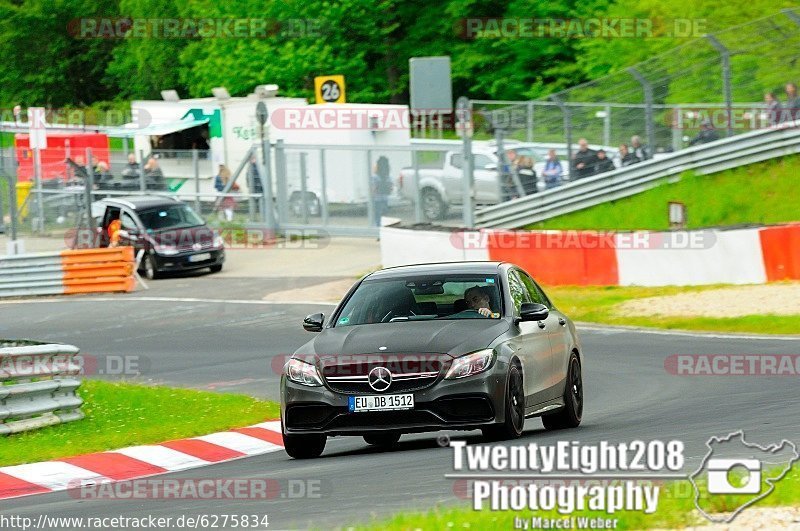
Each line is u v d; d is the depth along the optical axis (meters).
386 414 34.91
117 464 38.84
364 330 37.09
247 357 69.19
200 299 93.44
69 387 47.12
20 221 131.12
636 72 101.19
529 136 106.19
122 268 100.69
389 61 173.25
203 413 49.31
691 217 96.06
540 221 102.69
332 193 115.31
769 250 76.19
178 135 129.62
